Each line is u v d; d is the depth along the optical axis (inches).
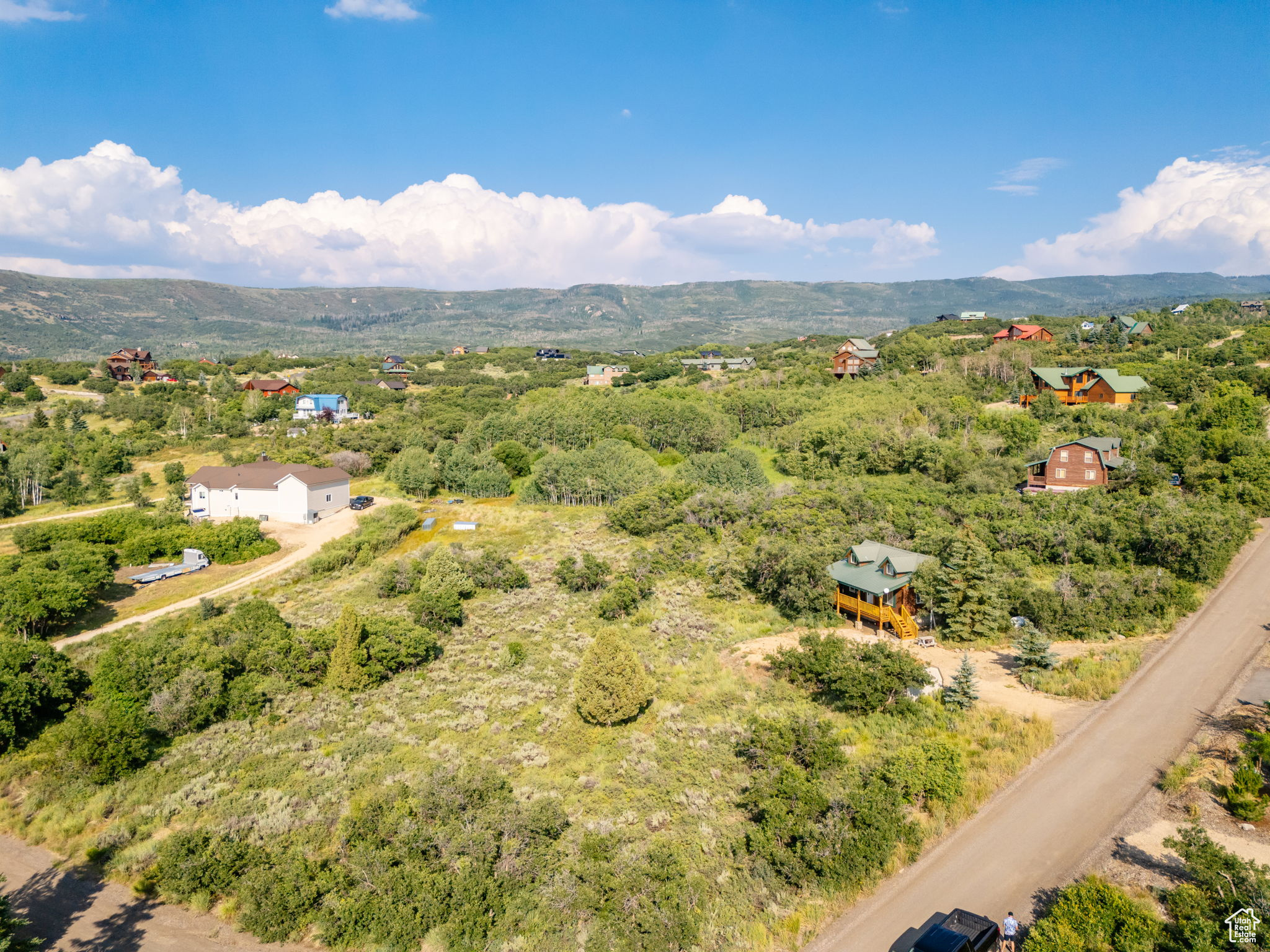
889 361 5541.3
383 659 1647.4
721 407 4520.2
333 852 1063.0
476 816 1088.8
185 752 1349.7
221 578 2522.1
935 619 1844.2
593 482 3400.6
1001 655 1660.9
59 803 1205.1
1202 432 3051.2
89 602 2213.3
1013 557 2027.6
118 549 2709.2
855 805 1031.0
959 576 1792.6
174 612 2192.4
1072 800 1090.1
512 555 2664.9
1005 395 4362.7
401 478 3690.9
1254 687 1380.4
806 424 3892.7
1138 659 1529.3
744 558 2231.8
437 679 1657.2
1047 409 3818.9
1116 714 1330.0
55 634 2033.7
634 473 3346.5
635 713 1439.5
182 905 990.4
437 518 3282.5
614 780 1247.5
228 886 1009.5
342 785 1224.8
